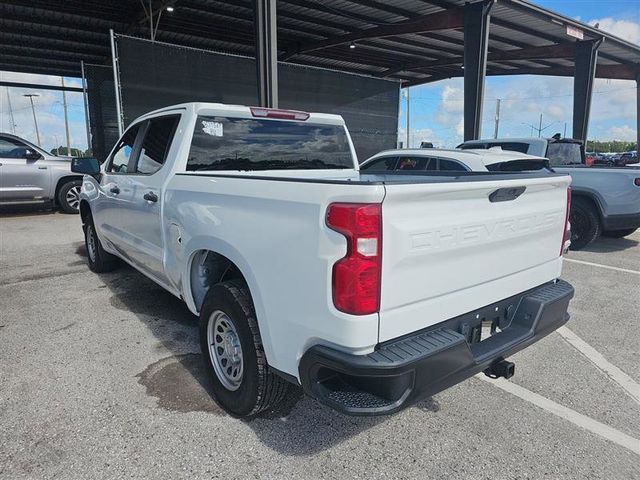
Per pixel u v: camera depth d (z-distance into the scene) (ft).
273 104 26.55
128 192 13.10
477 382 10.47
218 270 10.03
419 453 7.89
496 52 58.59
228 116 11.35
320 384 6.60
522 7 41.16
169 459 7.63
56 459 7.59
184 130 10.79
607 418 9.08
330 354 6.23
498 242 7.85
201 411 9.02
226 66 39.68
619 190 22.71
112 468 7.39
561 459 7.80
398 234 6.17
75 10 45.44
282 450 7.91
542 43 53.83
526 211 8.39
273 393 8.09
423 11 44.27
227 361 8.99
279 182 6.93
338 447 8.02
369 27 50.34
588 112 52.85
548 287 9.48
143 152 12.78
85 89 45.50
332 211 6.07
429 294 6.80
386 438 8.30
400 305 6.42
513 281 8.52
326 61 69.46
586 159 29.86
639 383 10.50
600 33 50.14
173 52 36.88
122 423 8.58
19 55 62.18
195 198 9.29
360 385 6.43
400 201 6.16
